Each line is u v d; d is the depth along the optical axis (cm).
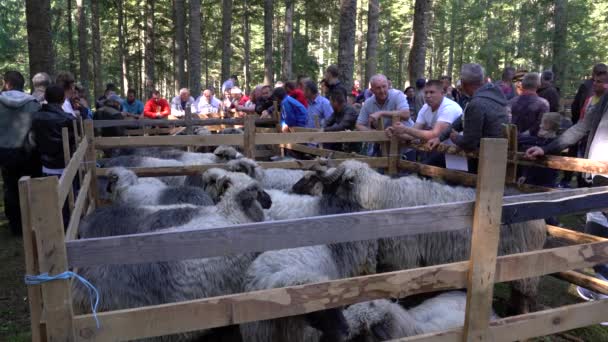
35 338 230
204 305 225
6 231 703
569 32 1733
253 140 585
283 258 323
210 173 453
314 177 469
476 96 455
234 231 221
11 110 619
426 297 420
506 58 2328
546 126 569
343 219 238
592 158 420
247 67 3194
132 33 3450
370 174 424
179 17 2314
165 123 853
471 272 266
